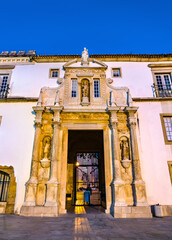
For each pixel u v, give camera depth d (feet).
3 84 38.55
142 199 27.07
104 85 36.11
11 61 40.60
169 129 33.50
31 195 27.40
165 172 29.89
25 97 36.45
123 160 30.09
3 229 17.10
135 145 30.60
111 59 39.96
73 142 46.98
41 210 25.99
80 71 37.17
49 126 32.73
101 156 45.75
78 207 35.47
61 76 38.22
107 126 33.12
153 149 31.40
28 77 38.40
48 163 29.94
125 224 20.62
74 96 35.88
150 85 37.60
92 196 62.03
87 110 33.06
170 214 26.96
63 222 21.38
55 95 35.42
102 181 44.45
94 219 23.58
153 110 34.40
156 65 39.06
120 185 27.91
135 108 32.42
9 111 34.58
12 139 32.35
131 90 37.01
